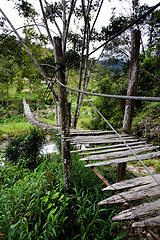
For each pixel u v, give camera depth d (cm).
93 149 180
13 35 366
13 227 143
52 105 1680
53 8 353
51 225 153
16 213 178
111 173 284
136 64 209
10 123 1148
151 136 390
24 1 354
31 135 381
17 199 187
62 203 193
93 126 662
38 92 938
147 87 522
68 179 229
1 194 203
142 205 94
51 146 623
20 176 295
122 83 561
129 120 229
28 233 146
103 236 155
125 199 98
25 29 434
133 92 216
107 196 213
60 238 162
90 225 162
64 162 226
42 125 311
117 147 188
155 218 77
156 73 483
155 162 320
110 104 587
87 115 1345
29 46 523
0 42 372
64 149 221
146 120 440
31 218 180
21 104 1520
